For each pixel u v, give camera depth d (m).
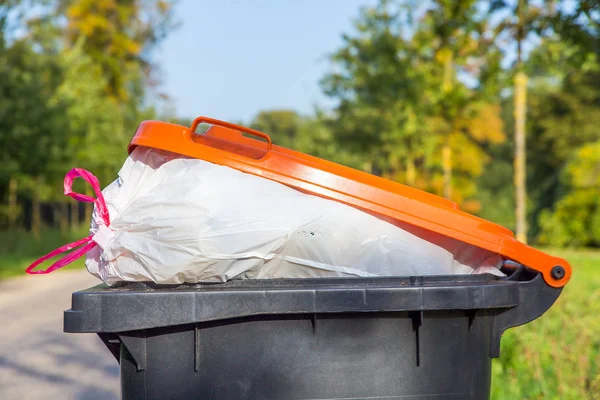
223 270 3.06
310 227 3.13
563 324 7.39
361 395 3.06
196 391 3.01
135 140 3.25
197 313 2.93
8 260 21.75
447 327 3.13
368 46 20.34
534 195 41.34
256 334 3.02
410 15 19.34
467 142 39.41
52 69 26.36
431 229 3.21
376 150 25.98
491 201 57.72
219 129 3.92
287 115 70.81
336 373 3.04
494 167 59.88
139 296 2.92
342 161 37.81
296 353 3.03
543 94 46.81
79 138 31.23
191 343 3.01
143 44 50.84
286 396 3.02
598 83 43.84
